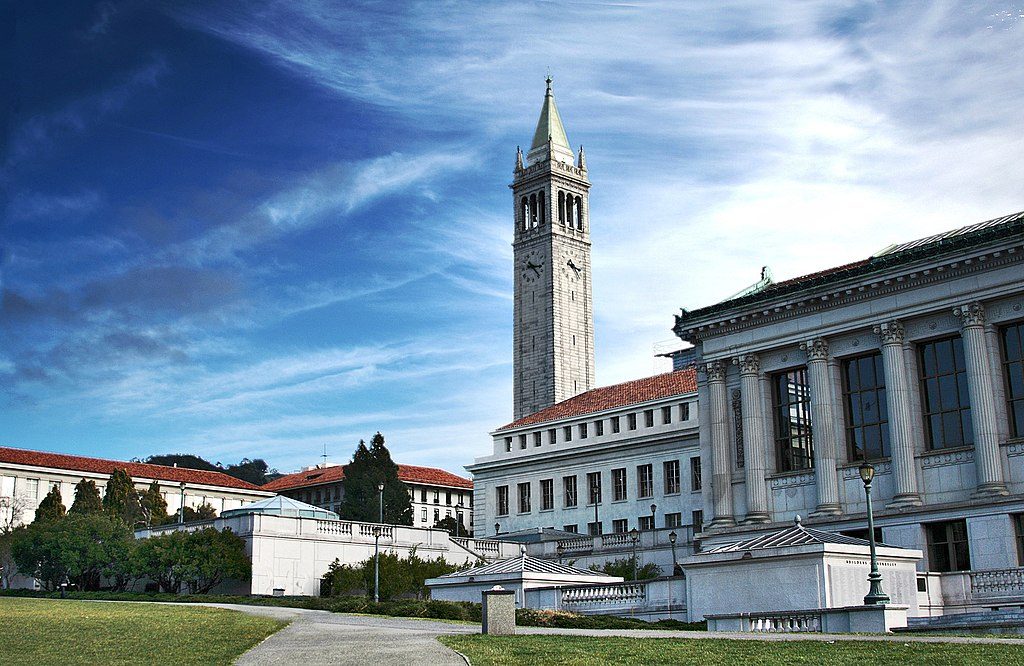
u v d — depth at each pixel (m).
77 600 63.88
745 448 70.06
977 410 58.97
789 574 48.03
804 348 68.31
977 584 52.16
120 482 121.38
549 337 181.00
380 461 130.12
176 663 27.95
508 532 117.62
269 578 78.69
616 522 107.69
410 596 79.12
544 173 188.50
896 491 61.78
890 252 72.69
